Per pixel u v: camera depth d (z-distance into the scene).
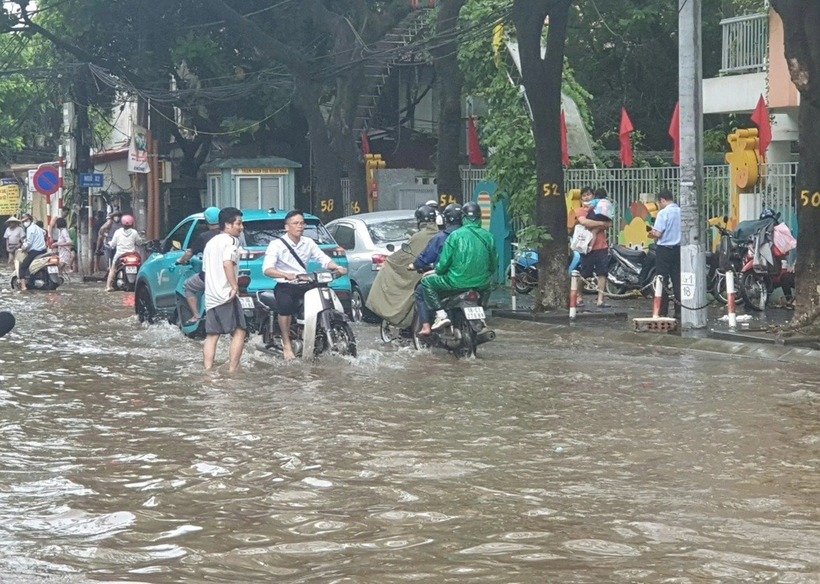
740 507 7.81
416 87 41.00
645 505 7.89
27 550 6.95
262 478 8.84
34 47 49.81
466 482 8.62
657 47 37.03
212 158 44.97
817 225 16.52
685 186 18.47
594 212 21.94
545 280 21.52
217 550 6.91
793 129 26.31
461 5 26.06
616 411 11.54
